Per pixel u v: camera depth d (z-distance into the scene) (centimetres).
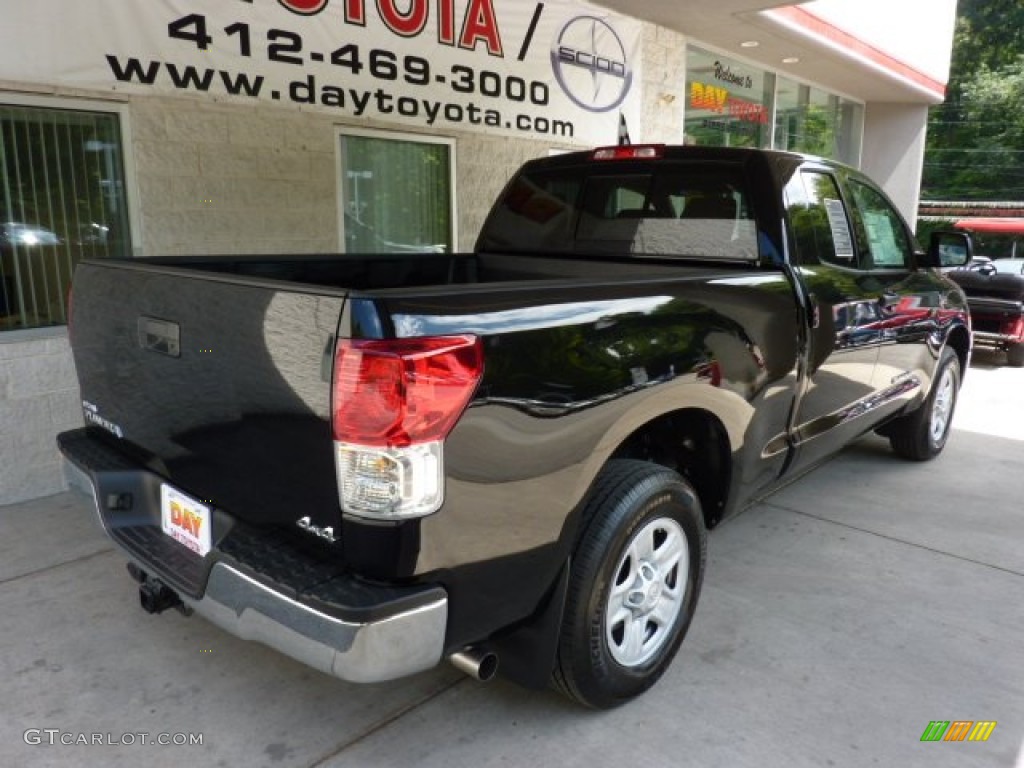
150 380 247
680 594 287
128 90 470
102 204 480
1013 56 4481
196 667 295
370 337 184
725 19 823
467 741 256
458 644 212
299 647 196
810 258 359
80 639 311
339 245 593
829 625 331
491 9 661
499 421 205
